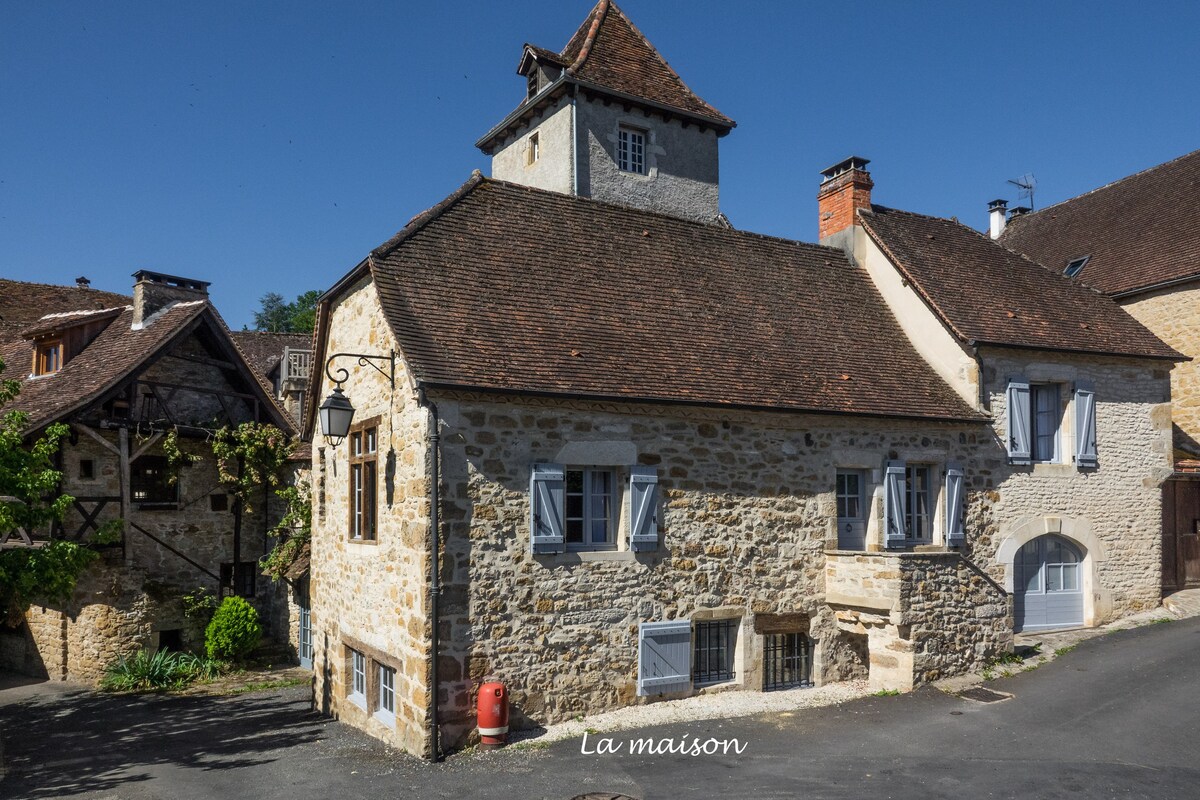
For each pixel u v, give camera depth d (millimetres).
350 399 11938
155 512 17469
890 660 11266
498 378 9734
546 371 10180
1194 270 17328
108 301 24609
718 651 11328
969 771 8234
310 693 14688
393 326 9883
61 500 11828
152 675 15633
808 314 13867
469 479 9594
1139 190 21234
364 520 11391
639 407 10586
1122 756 8500
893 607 10984
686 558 10898
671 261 13508
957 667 11453
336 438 12508
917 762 8523
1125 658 12070
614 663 10375
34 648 16969
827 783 8031
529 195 13273
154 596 17156
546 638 9938
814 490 11875
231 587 18484
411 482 9727
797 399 11680
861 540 12477
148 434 17141
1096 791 7680
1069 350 14117
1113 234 20609
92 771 9836
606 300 12031
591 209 13672
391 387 10430
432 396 9414
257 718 12688
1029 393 14398
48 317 20469
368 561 11086
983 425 13422
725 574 11156
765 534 11477
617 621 10398
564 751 9102
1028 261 16875
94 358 17938
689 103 20266
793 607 11625
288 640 18094
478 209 12500
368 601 11031
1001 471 13578
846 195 16000
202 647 17672
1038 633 13883
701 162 20500
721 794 7840
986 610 11852
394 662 10109
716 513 11133
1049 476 14047
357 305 11703
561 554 10109
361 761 9445
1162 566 15742
